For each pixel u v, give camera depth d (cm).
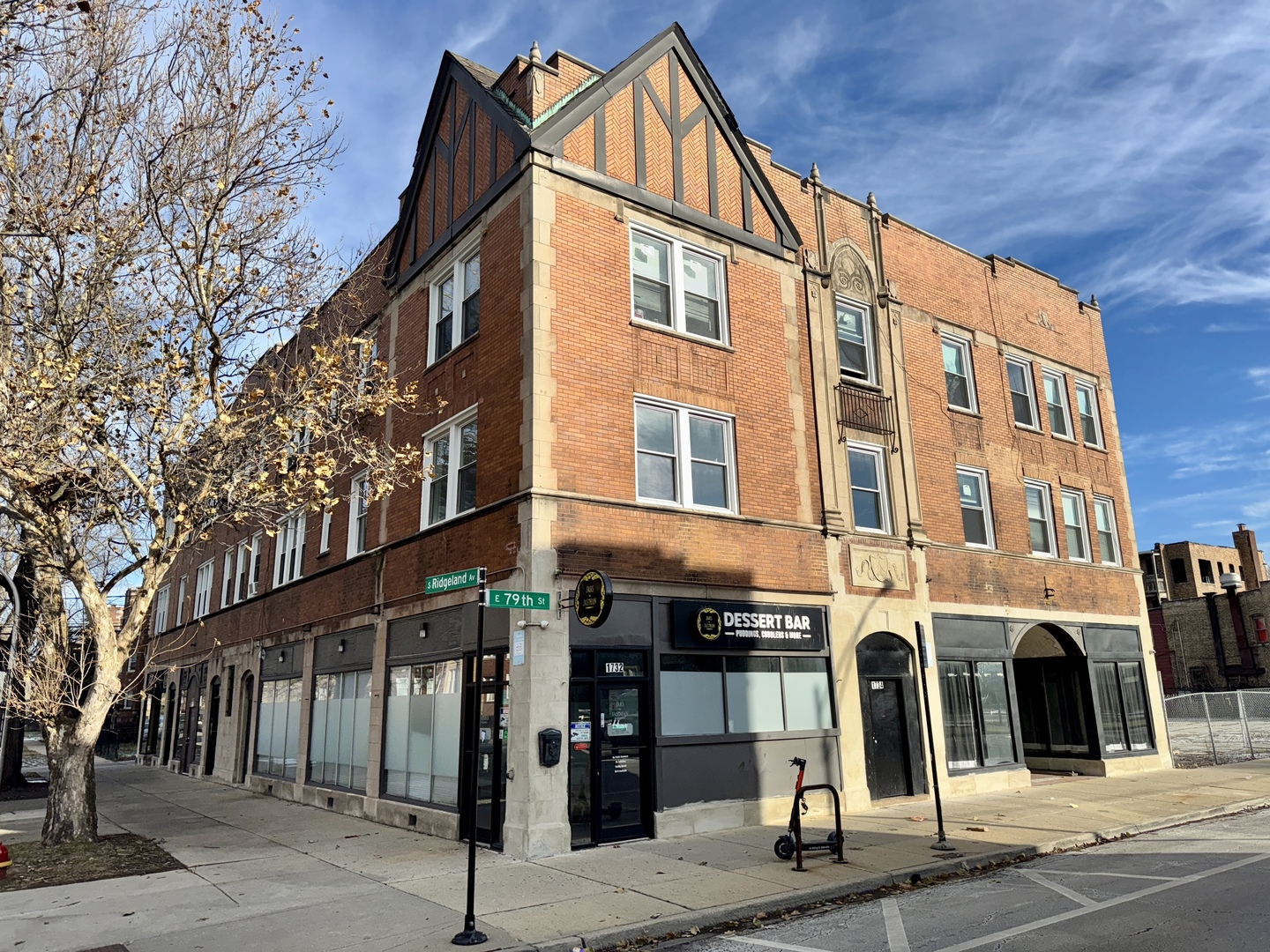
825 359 1628
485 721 1233
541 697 1116
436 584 901
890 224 1850
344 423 1304
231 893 924
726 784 1278
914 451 1736
